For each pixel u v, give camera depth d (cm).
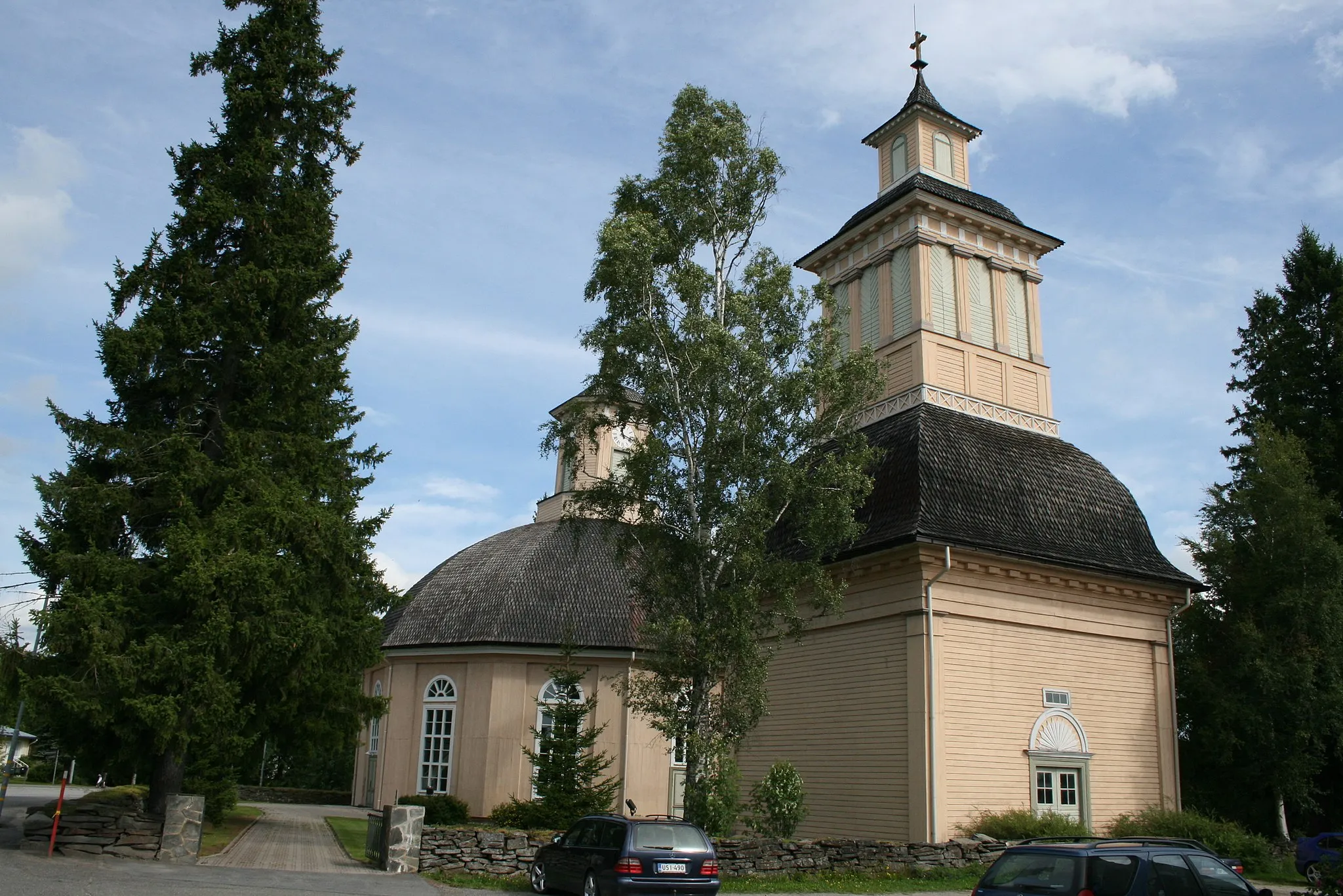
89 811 1873
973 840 2227
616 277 2362
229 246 2319
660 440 2280
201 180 2300
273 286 2194
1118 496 2955
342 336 2456
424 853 1950
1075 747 2570
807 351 2402
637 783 3631
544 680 3738
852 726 2572
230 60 2438
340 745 2425
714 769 2094
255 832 2656
